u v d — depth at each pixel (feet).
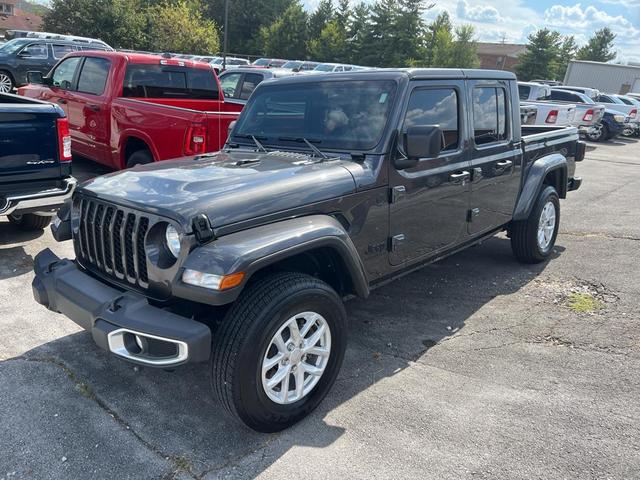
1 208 16.49
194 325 8.73
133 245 9.59
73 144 28.55
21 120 16.61
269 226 9.69
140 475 8.87
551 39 203.41
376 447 9.61
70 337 13.21
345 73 13.42
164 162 12.62
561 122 55.36
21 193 16.97
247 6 224.74
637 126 78.07
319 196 10.61
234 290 8.63
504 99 16.34
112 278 10.37
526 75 208.85
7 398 10.77
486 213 15.96
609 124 71.05
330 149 12.52
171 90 27.71
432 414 10.57
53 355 12.40
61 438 9.70
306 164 11.60
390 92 12.39
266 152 13.16
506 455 9.41
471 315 15.15
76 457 9.23
